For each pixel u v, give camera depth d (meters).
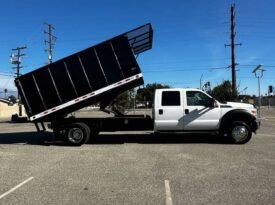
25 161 12.03
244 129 15.21
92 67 15.65
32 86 15.89
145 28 15.59
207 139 17.00
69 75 15.74
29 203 7.30
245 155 12.41
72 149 14.70
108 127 16.20
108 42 15.59
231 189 8.12
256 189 8.09
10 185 8.79
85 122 16.17
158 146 14.97
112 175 9.66
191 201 7.28
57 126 16.05
